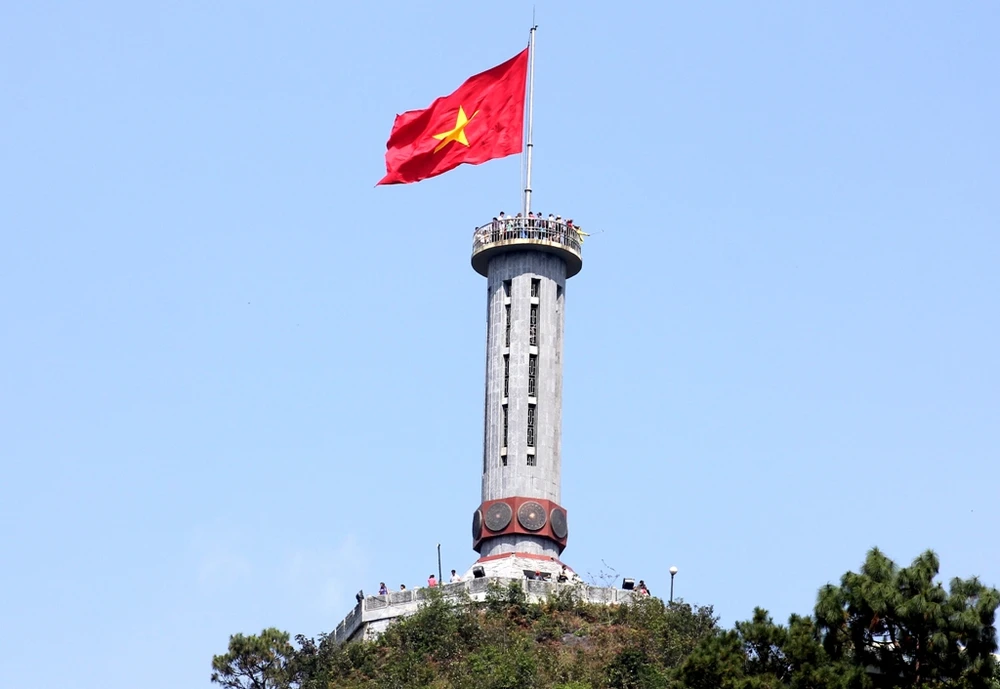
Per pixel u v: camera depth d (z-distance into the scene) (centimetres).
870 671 19738
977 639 19475
